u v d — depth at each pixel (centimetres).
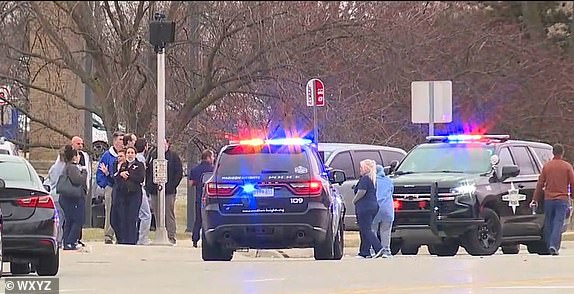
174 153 8469
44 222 5506
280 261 6800
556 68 13850
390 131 11412
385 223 7288
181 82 10381
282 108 10606
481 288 5162
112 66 10181
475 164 7700
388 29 10744
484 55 13475
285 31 10188
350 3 10650
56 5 9944
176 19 10200
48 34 9981
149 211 7981
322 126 10781
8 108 10738
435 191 7350
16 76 10238
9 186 5469
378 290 5094
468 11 13550
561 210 7519
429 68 12119
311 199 6544
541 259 6731
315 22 10238
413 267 6200
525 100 13725
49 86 10431
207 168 8356
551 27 14988
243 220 6544
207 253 6806
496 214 7481
